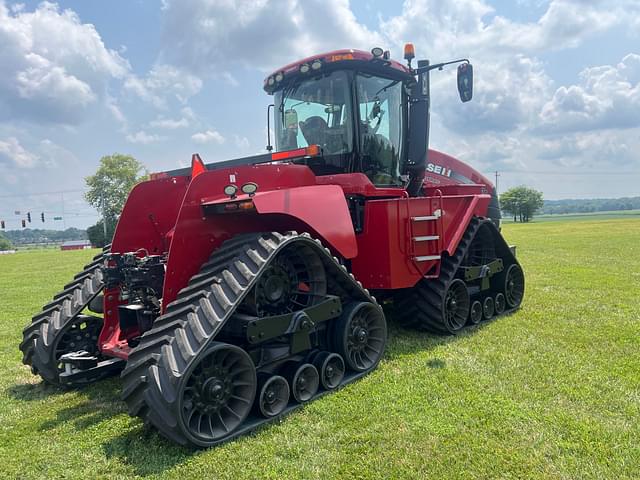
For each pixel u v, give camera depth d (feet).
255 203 10.86
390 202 15.60
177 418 9.12
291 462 9.04
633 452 9.05
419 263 16.58
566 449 9.22
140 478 8.75
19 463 9.48
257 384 10.76
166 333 9.98
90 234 203.51
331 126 16.15
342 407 11.33
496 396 11.68
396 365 14.14
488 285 19.75
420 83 18.22
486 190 25.84
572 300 22.97
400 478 8.45
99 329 14.37
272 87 17.65
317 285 12.62
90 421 11.39
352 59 15.53
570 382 12.48
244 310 11.30
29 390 13.85
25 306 28.27
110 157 226.38
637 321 18.65
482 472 8.55
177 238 11.27
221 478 8.61
